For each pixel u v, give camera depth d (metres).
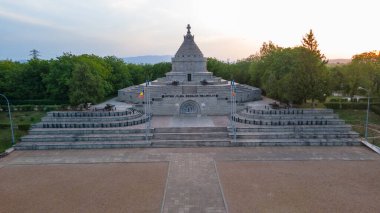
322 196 29.30
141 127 53.38
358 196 29.22
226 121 58.44
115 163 40.25
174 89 70.06
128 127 53.44
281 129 51.38
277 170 36.59
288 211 26.42
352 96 83.00
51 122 54.72
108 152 45.31
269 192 30.33
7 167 39.28
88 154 44.50
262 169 37.00
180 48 75.56
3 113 73.56
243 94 76.06
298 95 60.03
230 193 30.19
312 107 63.38
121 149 46.81
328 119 54.06
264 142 47.38
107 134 50.88
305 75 59.22
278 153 43.66
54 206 28.09
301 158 41.25
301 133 49.88
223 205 27.72
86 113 56.72
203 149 46.06
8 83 82.75
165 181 33.62
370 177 34.06
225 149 45.91
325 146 47.19
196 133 50.75
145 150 46.00
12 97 84.62
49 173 36.84
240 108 66.12
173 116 64.56
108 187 32.28
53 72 79.75
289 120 53.62
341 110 69.94
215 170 36.81
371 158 41.09
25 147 47.44
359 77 79.62
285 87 62.06
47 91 81.25
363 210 26.45
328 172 35.78
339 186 31.62
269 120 54.12
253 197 29.23
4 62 99.12
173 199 29.05
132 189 31.61
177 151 45.19
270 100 80.81
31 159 42.53
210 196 29.59
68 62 81.19
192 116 64.62
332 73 84.25
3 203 28.92
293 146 47.25
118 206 27.84
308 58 59.66
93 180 34.34
